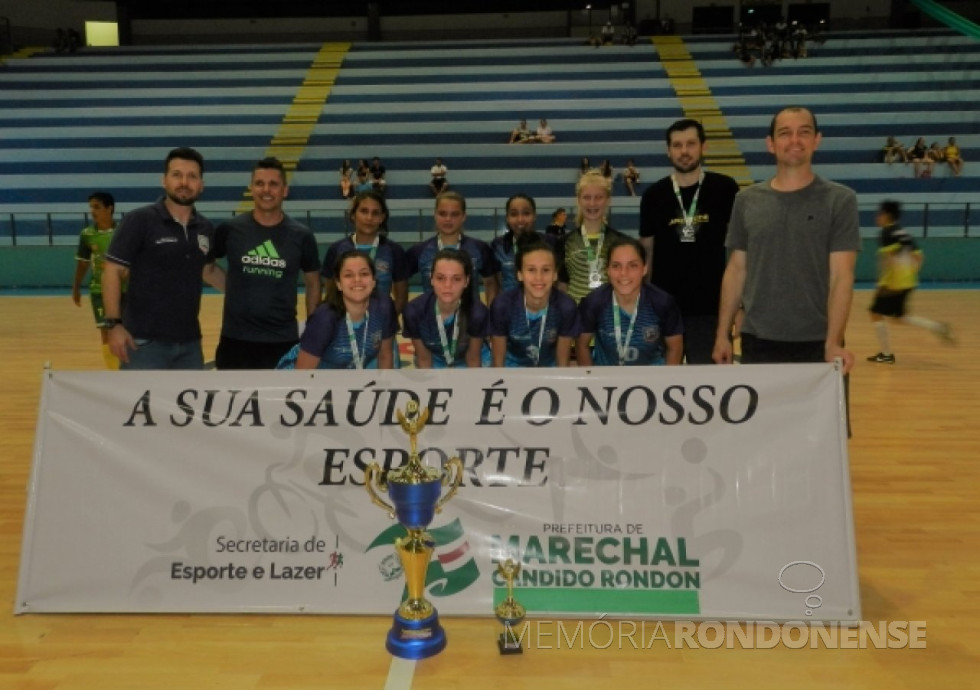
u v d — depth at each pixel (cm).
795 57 2572
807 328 361
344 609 318
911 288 838
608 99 2416
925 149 2041
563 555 319
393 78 2627
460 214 495
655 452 320
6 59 2720
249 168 2189
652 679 274
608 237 471
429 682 273
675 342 405
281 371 328
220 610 319
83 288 1625
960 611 322
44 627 312
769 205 362
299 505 326
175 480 327
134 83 2580
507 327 409
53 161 2198
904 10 2912
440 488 293
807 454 315
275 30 3142
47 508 327
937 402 677
